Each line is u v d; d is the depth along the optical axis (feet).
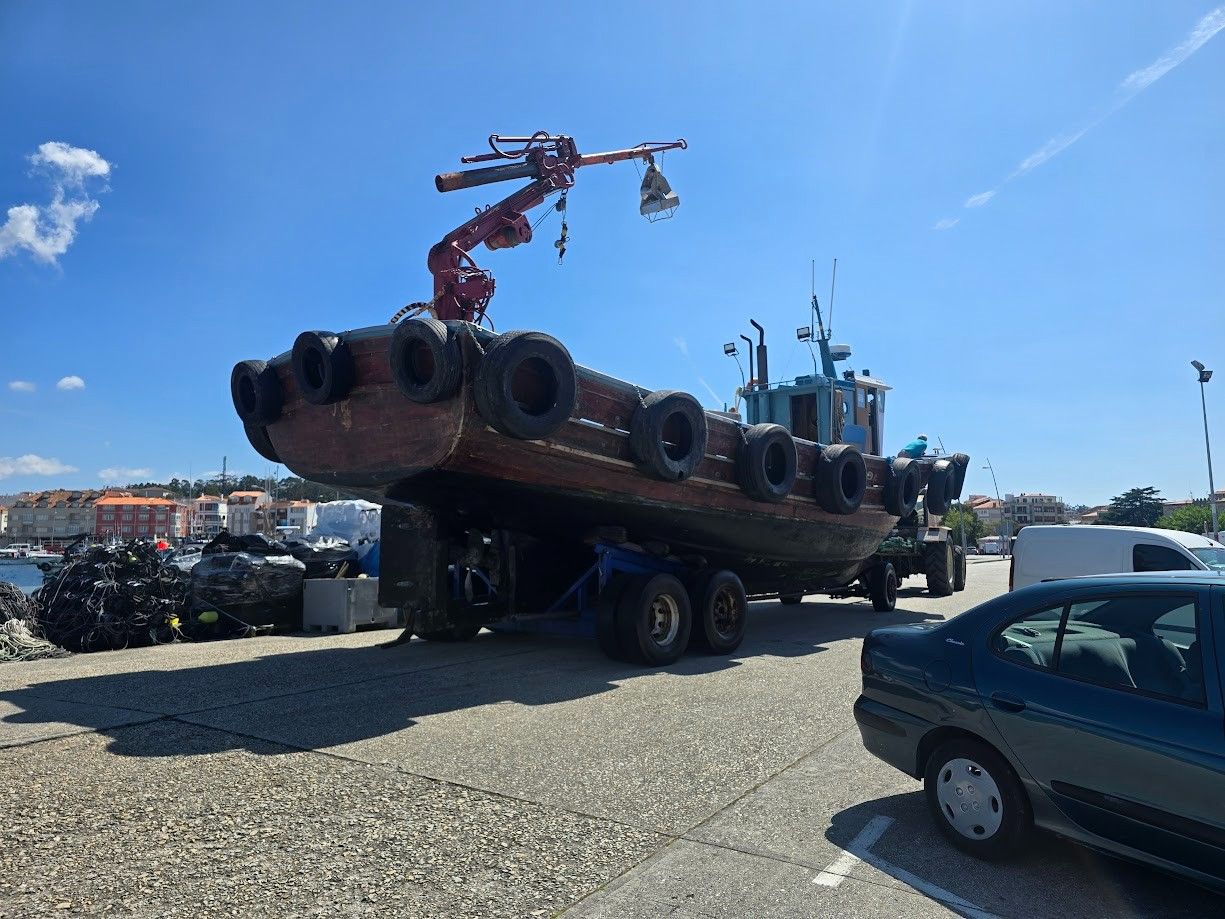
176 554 50.52
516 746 18.20
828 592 48.52
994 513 585.22
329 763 16.69
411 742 18.40
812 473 38.47
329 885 11.16
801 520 38.14
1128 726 10.80
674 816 14.06
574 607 34.35
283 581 40.04
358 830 13.14
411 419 24.93
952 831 12.87
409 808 14.19
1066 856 12.61
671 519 31.99
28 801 14.23
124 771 15.96
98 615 33.40
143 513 514.27
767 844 12.91
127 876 11.34
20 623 32.17
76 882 11.12
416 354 23.93
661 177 53.16
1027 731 11.82
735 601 33.09
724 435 33.22
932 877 11.82
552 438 25.64
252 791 14.90
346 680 25.82
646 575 29.66
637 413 28.55
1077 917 10.65
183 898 10.71
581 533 31.42
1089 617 11.98
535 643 34.83
